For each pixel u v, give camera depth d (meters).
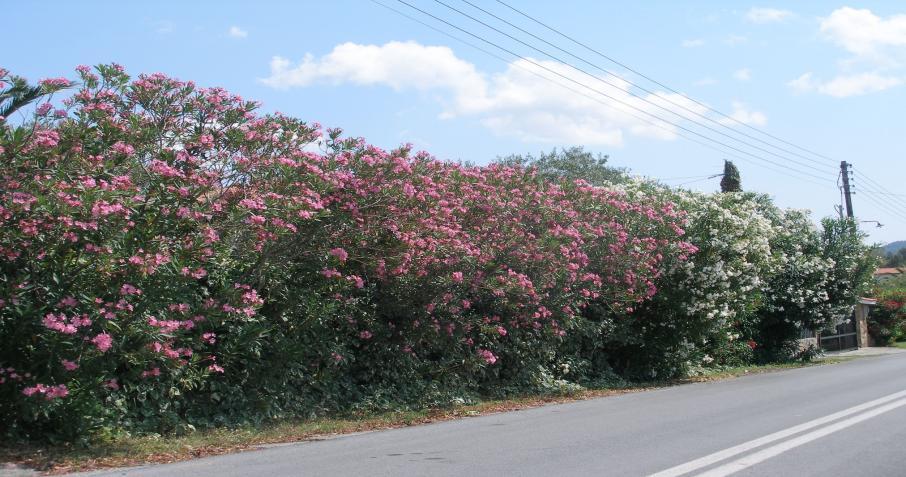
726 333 20.61
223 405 10.13
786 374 19.89
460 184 13.20
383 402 11.97
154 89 10.11
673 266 17.86
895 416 10.80
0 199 7.38
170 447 8.37
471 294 13.14
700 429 9.76
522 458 7.79
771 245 25.70
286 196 9.69
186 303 8.78
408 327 12.51
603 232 15.79
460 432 9.84
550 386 15.16
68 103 9.34
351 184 10.76
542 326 14.67
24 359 7.77
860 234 28.50
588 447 8.44
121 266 7.81
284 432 9.68
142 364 8.35
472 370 13.29
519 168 15.44
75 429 8.03
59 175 7.90
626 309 16.75
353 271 11.68
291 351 10.58
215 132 10.38
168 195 8.35
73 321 7.32
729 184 40.78
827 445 8.51
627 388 16.61
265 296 10.59
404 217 11.40
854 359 28.39
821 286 27.62
